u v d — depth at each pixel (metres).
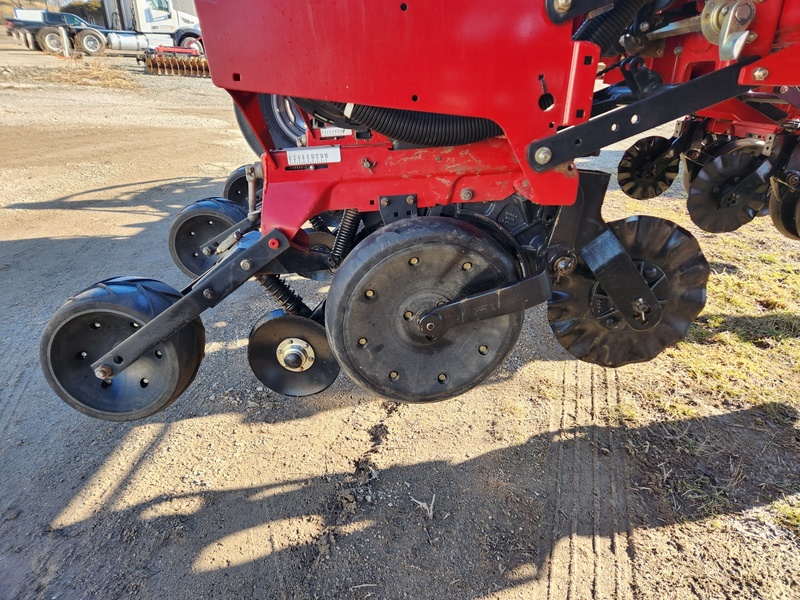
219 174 7.29
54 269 4.21
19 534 2.03
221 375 2.96
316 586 1.86
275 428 2.58
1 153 7.86
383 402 2.76
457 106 1.63
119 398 2.08
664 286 2.15
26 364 3.03
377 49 1.55
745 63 1.65
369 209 1.95
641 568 1.91
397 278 1.76
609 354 2.30
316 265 2.21
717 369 2.96
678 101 1.67
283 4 1.51
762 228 5.09
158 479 2.28
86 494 2.20
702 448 2.43
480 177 1.93
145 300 1.98
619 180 4.35
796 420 2.59
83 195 6.21
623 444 2.46
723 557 1.95
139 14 17.80
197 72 16.39
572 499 2.19
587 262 2.02
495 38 1.57
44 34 17.38
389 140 1.85
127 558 1.95
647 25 1.95
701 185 3.84
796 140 3.44
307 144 2.75
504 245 2.01
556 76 1.64
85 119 10.34
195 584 1.86
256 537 2.03
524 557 1.96
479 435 2.53
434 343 1.89
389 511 2.14
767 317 3.44
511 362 3.09
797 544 1.99
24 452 2.41
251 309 3.65
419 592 1.84
